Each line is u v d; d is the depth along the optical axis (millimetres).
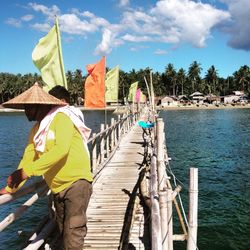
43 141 3527
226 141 37375
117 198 9109
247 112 99250
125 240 6414
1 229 3258
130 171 12375
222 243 11234
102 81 12594
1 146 36125
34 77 120188
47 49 7484
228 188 17562
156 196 5152
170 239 5469
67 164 3650
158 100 125812
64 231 3824
